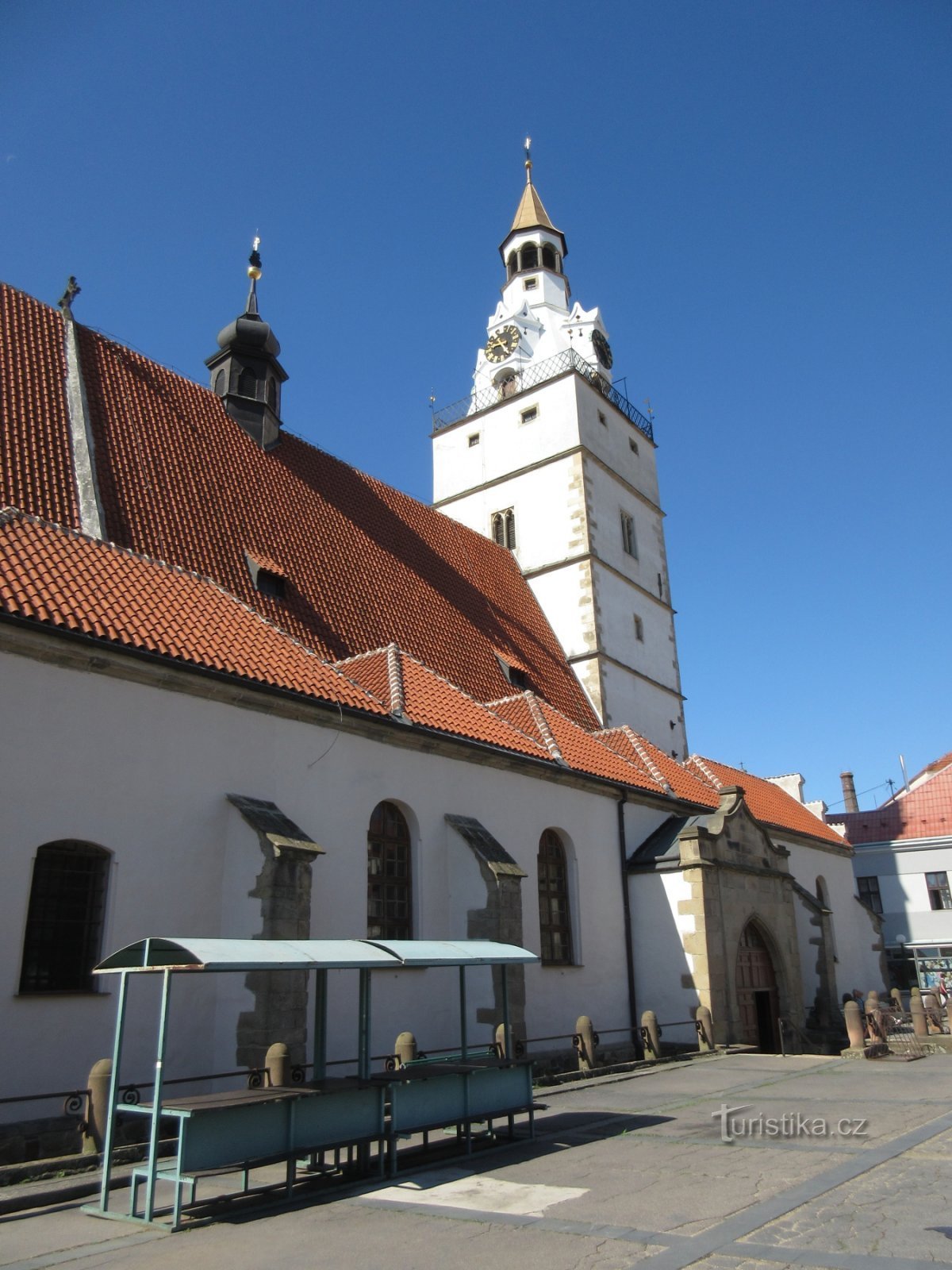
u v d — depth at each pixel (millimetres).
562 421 40406
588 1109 15062
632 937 25422
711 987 24047
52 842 13242
